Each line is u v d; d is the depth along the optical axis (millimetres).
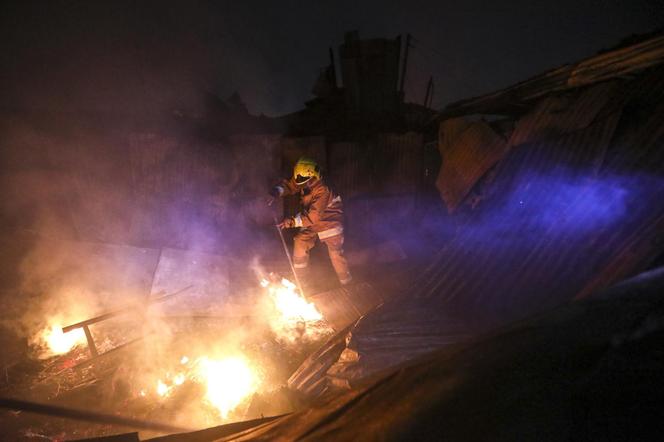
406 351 3463
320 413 1707
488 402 1348
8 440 3348
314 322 5016
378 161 7355
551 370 1357
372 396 1610
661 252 2908
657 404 1202
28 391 4012
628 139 3910
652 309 1385
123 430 3443
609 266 3123
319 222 5672
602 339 1366
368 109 7922
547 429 1253
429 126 7301
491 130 5379
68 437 3395
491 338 1570
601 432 1210
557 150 4441
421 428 1369
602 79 4395
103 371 4285
